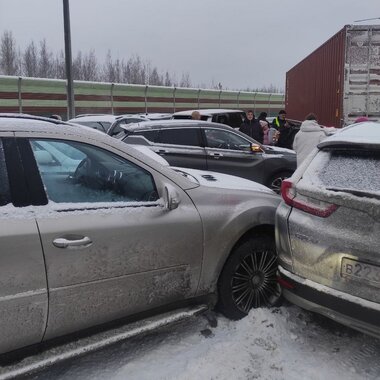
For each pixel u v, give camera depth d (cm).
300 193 324
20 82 2705
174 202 320
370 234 282
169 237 319
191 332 357
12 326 261
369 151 310
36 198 275
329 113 1216
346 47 1034
